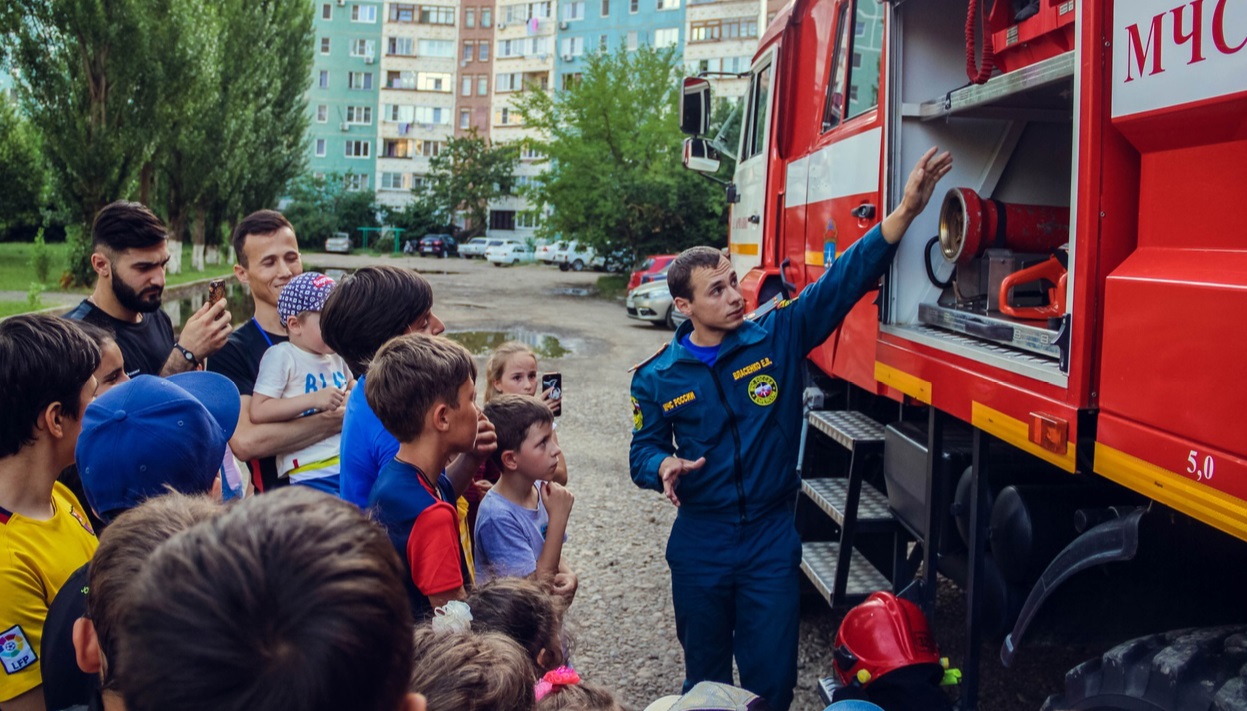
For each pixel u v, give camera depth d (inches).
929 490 130.2
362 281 106.7
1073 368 91.0
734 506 129.3
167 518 56.5
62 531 79.4
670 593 208.5
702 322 129.6
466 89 2960.1
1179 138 79.6
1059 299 108.9
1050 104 126.3
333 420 123.1
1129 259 86.6
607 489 294.8
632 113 1226.0
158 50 915.4
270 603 32.6
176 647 32.2
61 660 70.5
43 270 949.2
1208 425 73.4
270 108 1470.2
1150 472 80.4
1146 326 81.4
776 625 127.8
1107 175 88.0
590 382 504.7
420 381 89.7
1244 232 72.8
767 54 247.3
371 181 2987.2
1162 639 87.7
